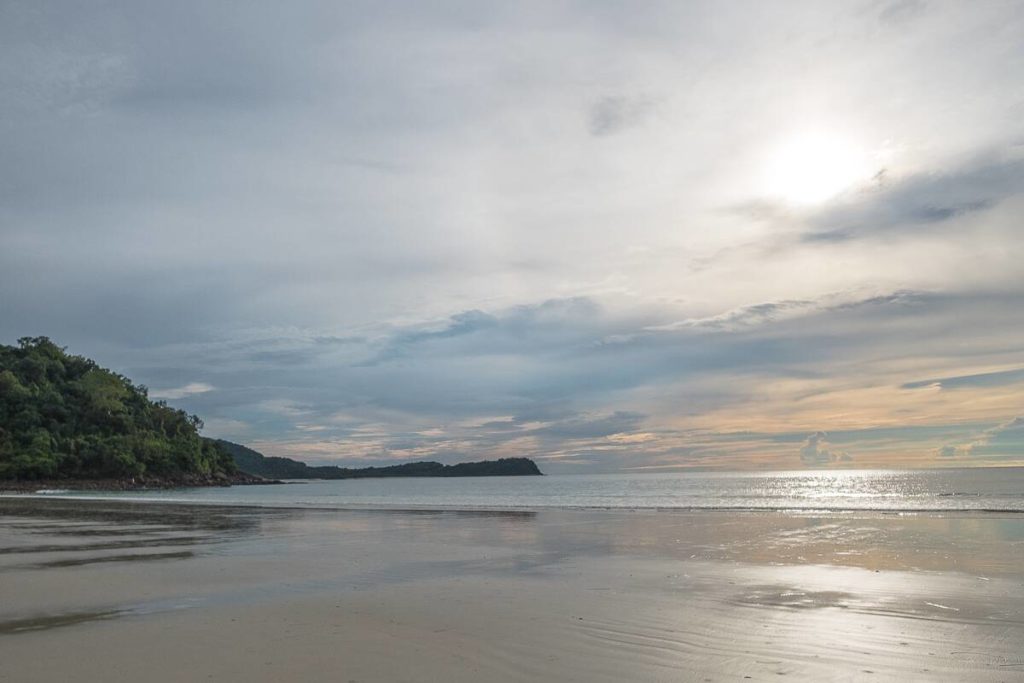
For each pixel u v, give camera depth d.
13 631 8.59
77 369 148.38
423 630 8.34
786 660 6.89
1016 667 6.60
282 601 10.47
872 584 11.23
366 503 47.75
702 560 14.48
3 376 125.62
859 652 7.18
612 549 16.70
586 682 6.22
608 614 9.16
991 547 15.63
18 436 117.94
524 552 16.44
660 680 6.27
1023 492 54.97
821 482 109.94
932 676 6.35
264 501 53.88
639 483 125.50
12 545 19.36
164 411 153.50
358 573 13.41
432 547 17.77
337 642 7.76
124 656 7.26
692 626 8.42
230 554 16.77
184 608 9.98
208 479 149.62
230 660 7.03
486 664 6.82
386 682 6.25
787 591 10.77
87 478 120.12
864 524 21.77
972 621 8.51
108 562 15.41
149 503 49.16
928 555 14.52
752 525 22.23
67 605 10.31
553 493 75.56
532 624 8.60
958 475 131.88
